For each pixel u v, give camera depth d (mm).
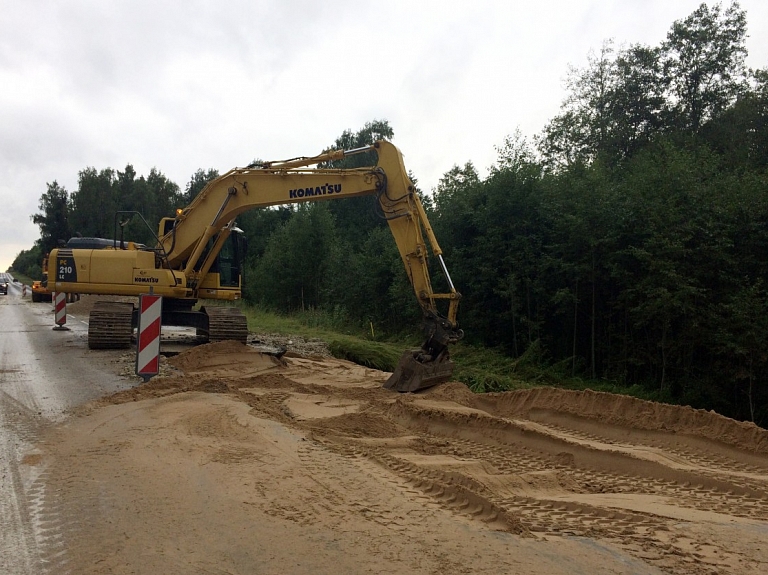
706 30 28609
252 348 12211
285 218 51969
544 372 16969
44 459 5246
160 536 3543
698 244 14977
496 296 19781
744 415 14648
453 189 22922
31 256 135375
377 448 5988
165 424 6523
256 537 3521
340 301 30031
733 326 13984
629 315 16828
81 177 62312
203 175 70438
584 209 16859
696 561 3289
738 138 25328
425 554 3299
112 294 14758
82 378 10016
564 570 3135
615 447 6242
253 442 5828
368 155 50312
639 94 29688
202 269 14805
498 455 6215
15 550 3363
